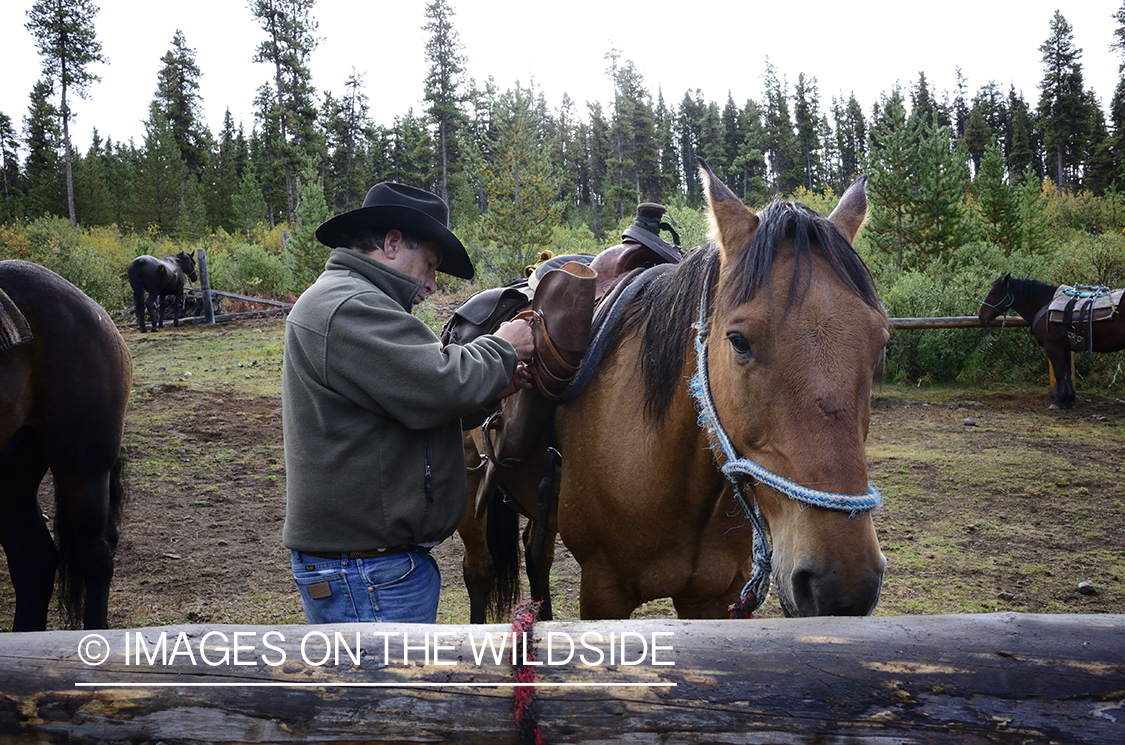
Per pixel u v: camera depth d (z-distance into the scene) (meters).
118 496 3.31
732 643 1.04
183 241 33.44
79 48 35.72
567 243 26.75
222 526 4.89
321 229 1.85
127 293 19.12
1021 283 8.52
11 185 50.88
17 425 2.89
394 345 1.62
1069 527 4.74
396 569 1.76
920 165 13.92
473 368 1.69
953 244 14.02
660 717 0.99
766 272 1.44
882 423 7.75
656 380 1.93
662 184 58.53
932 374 10.02
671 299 1.95
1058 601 3.67
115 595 3.83
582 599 2.29
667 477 1.91
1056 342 8.23
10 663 1.09
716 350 1.61
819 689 0.98
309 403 1.71
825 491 1.31
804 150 58.75
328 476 1.69
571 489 2.20
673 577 2.04
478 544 3.32
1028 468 6.00
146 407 8.02
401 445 1.72
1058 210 26.45
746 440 1.49
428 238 1.90
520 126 18.03
